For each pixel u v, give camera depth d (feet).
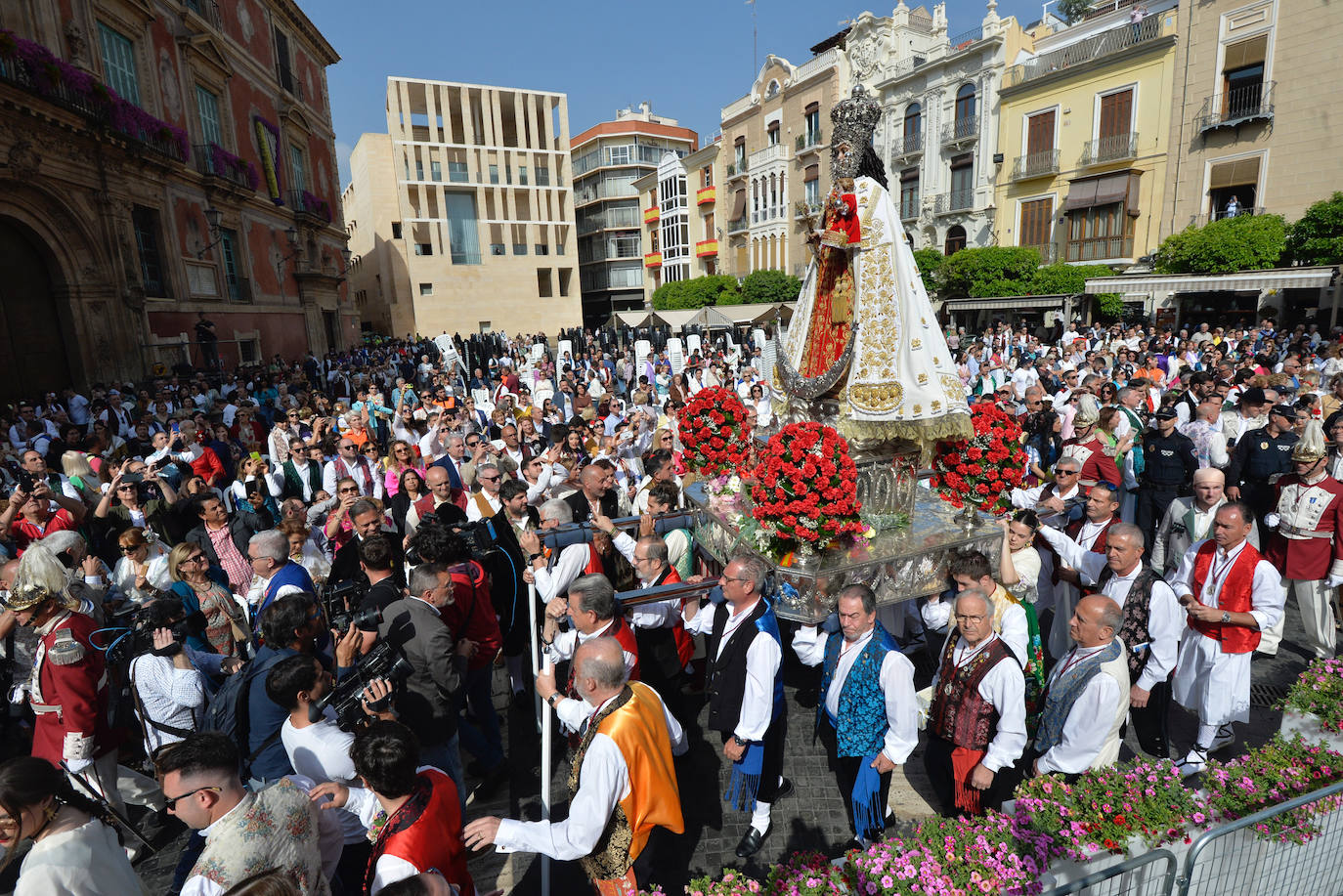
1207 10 75.36
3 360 47.73
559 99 170.50
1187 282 72.84
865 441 15.94
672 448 23.41
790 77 127.95
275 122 86.74
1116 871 7.80
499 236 166.30
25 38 45.16
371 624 11.48
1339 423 19.11
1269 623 12.92
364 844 10.10
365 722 10.03
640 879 10.32
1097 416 27.09
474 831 8.94
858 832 11.54
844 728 11.43
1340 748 10.53
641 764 9.34
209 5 70.64
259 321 79.30
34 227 47.55
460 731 13.41
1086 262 88.63
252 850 7.49
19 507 19.11
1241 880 9.32
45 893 7.27
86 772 12.09
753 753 11.60
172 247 62.03
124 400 46.03
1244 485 21.84
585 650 9.61
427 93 155.02
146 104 59.06
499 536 17.07
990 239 99.25
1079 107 87.30
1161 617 12.76
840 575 13.37
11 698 15.39
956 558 12.95
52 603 11.75
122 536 16.99
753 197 141.38
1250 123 73.56
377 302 177.06
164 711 12.32
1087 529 16.26
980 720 11.17
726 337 93.91
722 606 12.53
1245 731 14.84
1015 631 13.14
